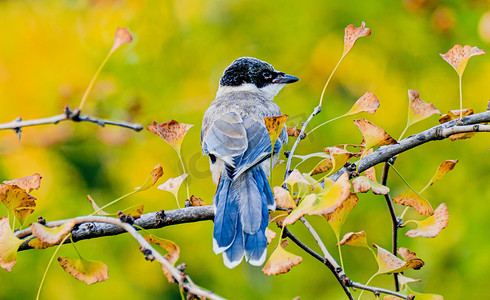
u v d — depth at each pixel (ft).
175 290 36.35
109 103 38.83
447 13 39.19
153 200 37.06
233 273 36.45
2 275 34.14
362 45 39.27
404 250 19.71
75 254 34.83
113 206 37.01
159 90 39.68
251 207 22.98
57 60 38.78
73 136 38.04
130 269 35.81
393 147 22.38
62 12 39.60
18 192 19.26
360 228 36.45
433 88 38.81
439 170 20.61
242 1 40.37
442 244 35.42
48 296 34.27
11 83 38.11
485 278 34.12
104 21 39.91
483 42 38.88
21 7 39.34
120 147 38.34
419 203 20.75
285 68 39.24
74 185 37.35
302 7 39.11
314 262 35.83
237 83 33.68
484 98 38.11
